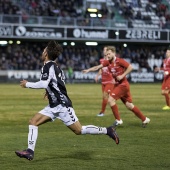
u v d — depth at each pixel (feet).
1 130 55.62
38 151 42.11
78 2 231.09
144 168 35.53
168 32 223.51
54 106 35.91
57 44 36.29
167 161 38.11
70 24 211.00
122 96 58.75
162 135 52.80
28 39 210.38
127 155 40.65
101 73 74.18
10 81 205.57
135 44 238.89
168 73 85.25
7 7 213.66
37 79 210.18
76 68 224.53
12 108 85.51
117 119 58.34
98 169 35.12
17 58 215.51
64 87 36.14
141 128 58.85
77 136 51.21
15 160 38.04
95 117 71.67
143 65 235.40
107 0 235.81
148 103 100.58
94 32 214.48
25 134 52.26
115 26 217.15
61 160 38.27
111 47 58.13
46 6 223.71
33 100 105.91
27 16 204.44
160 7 244.83
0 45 217.15
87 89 156.25
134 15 236.22
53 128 57.98
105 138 49.88
